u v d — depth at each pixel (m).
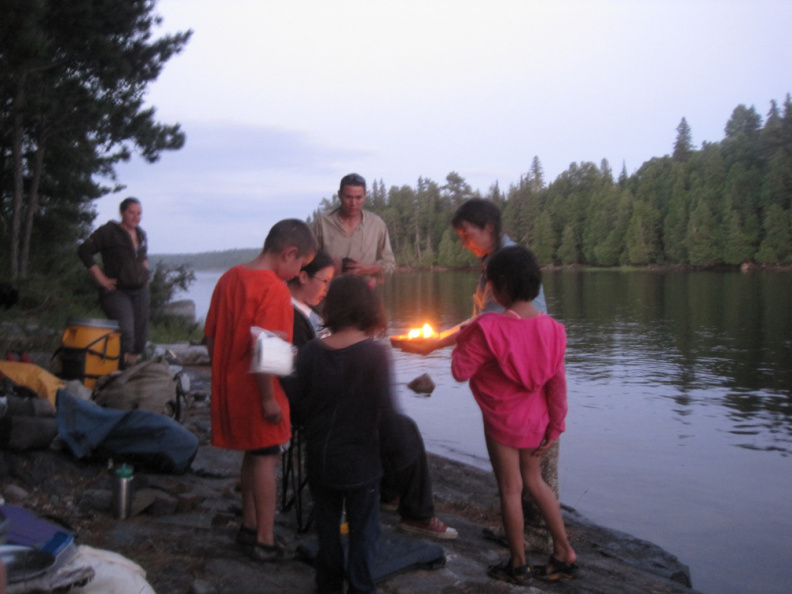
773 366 15.91
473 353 3.26
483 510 4.88
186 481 4.43
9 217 15.46
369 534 2.86
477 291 3.88
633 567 4.27
